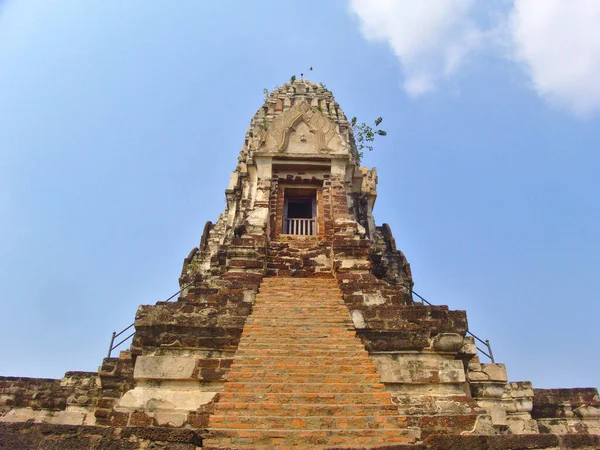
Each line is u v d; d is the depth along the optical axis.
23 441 6.16
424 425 8.92
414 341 10.57
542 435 6.85
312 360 10.10
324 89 25.33
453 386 10.12
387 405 8.95
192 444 6.46
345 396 9.17
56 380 14.90
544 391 15.38
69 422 13.38
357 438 8.12
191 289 11.73
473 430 8.97
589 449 6.77
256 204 17.08
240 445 7.80
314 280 13.77
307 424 8.41
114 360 11.95
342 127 22.48
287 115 19.41
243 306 11.54
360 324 10.91
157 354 10.35
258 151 18.39
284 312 11.62
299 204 19.80
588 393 15.29
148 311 10.91
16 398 14.53
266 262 15.44
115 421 9.17
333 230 16.72
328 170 18.64
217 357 10.38
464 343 10.91
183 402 9.53
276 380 9.62
